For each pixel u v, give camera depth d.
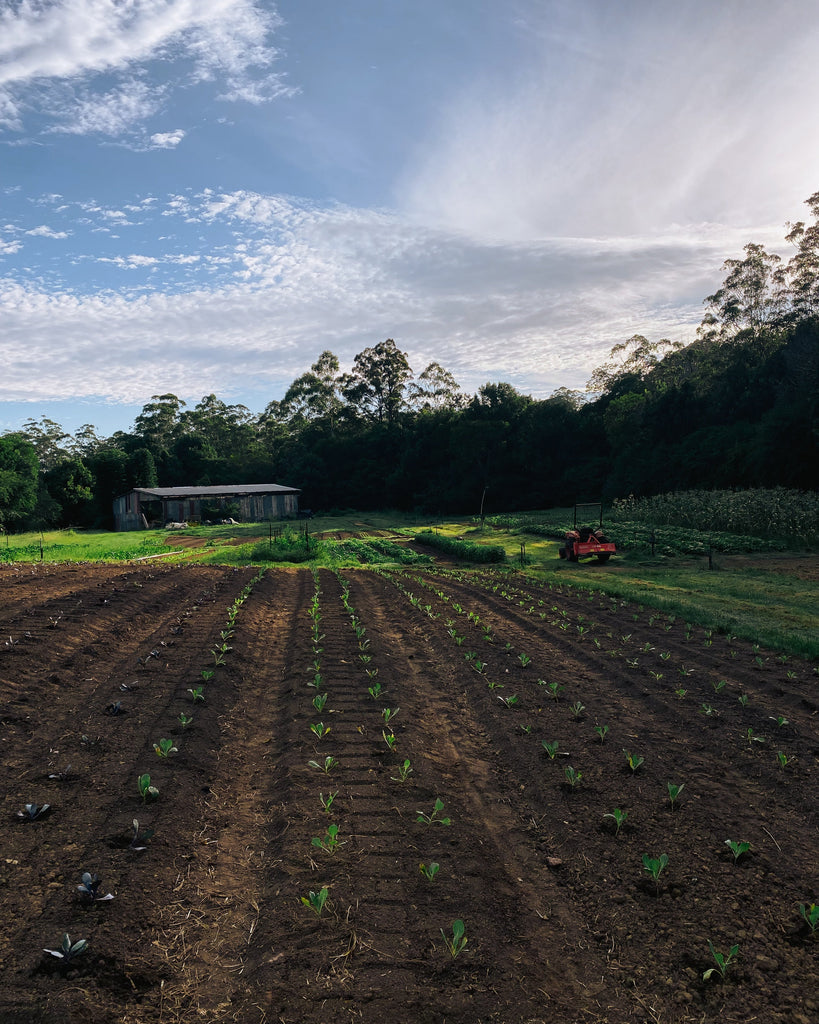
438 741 6.39
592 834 4.47
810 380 37.41
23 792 4.70
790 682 8.23
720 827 4.56
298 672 8.45
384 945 3.29
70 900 3.52
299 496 70.75
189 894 3.74
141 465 59.50
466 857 4.18
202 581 16.62
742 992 3.03
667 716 6.89
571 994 3.03
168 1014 2.84
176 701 6.82
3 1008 2.72
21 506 49.25
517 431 63.12
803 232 46.03
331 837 4.11
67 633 9.05
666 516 36.50
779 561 23.11
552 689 7.51
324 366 91.06
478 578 19.95
